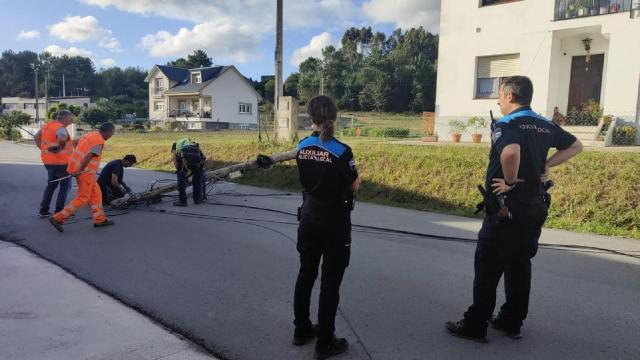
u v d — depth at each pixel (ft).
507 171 11.59
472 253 20.79
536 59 55.88
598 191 28.30
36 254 20.39
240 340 12.67
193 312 14.40
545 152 12.23
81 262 19.16
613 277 17.70
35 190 37.22
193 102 200.95
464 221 27.50
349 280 17.26
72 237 23.09
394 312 14.51
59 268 18.51
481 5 59.52
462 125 60.64
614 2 50.37
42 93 371.76
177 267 18.60
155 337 12.82
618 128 49.08
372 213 29.91
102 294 15.85
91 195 24.71
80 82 385.91
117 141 86.43
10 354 11.75
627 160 32.30
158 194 31.73
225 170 32.99
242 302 15.17
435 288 16.49
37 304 14.92
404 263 19.29
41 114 280.51
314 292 16.05
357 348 12.26
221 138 88.33
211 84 192.95
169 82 207.62
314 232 11.98
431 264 19.17
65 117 27.53
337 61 271.28
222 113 197.98
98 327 13.35
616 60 50.57
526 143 11.89
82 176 24.04
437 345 12.44
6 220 26.73
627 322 13.84
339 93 262.06
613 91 51.03
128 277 17.42
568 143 12.57
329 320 11.71
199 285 16.65
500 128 12.03
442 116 63.46
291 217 28.12
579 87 56.65
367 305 15.02
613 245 22.18
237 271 18.15
